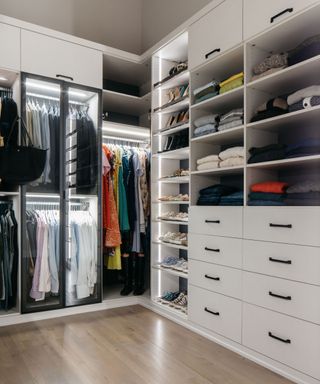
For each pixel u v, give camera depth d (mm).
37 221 2734
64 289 2807
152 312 2895
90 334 2363
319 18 1838
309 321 1686
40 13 3408
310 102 1769
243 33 2146
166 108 2949
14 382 1705
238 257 2109
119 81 3717
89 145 3016
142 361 1948
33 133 2758
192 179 2580
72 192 2914
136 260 3229
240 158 2191
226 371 1846
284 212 1831
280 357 1820
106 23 3834
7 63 2584
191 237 2529
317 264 1660
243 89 2166
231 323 2139
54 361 1936
